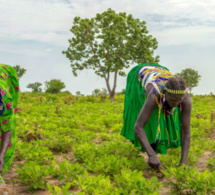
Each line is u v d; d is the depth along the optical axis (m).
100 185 3.33
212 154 5.56
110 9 26.16
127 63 25.75
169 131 4.38
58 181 4.00
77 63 26.38
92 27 26.23
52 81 48.44
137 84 4.65
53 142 5.98
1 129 3.68
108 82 25.45
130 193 3.13
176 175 3.55
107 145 5.83
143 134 4.07
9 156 4.00
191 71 73.62
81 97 22.11
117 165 4.23
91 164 4.44
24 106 13.16
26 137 6.57
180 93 3.73
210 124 8.50
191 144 6.32
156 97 3.98
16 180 4.04
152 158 3.94
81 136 6.73
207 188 3.38
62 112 12.26
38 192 3.67
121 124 9.23
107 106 16.41
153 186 3.36
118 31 24.67
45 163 4.79
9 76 3.88
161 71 4.48
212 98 22.14
